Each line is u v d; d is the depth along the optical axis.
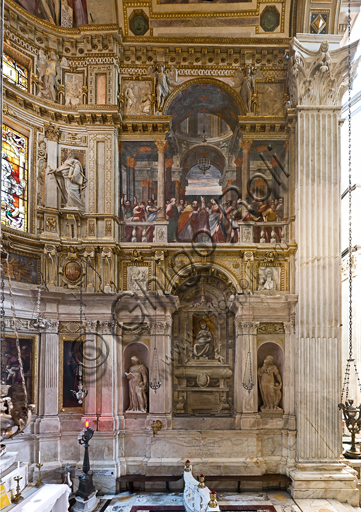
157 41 14.88
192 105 16.30
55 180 14.01
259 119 14.76
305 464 12.80
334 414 13.16
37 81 13.95
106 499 12.31
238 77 15.17
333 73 13.95
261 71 15.21
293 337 14.09
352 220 19.92
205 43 14.90
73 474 12.67
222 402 14.70
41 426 12.77
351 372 19.42
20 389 12.52
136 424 13.88
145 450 13.68
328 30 14.46
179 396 14.71
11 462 7.61
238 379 14.13
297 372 13.52
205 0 14.87
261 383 14.22
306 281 13.71
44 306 13.35
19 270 12.89
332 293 13.62
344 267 21.23
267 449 13.75
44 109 13.87
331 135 13.98
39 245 13.45
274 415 14.04
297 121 14.10
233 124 16.58
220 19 15.13
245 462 13.26
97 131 14.47
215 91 15.52
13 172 13.16
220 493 12.79
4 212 12.62
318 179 13.95
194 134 18.11
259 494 12.70
